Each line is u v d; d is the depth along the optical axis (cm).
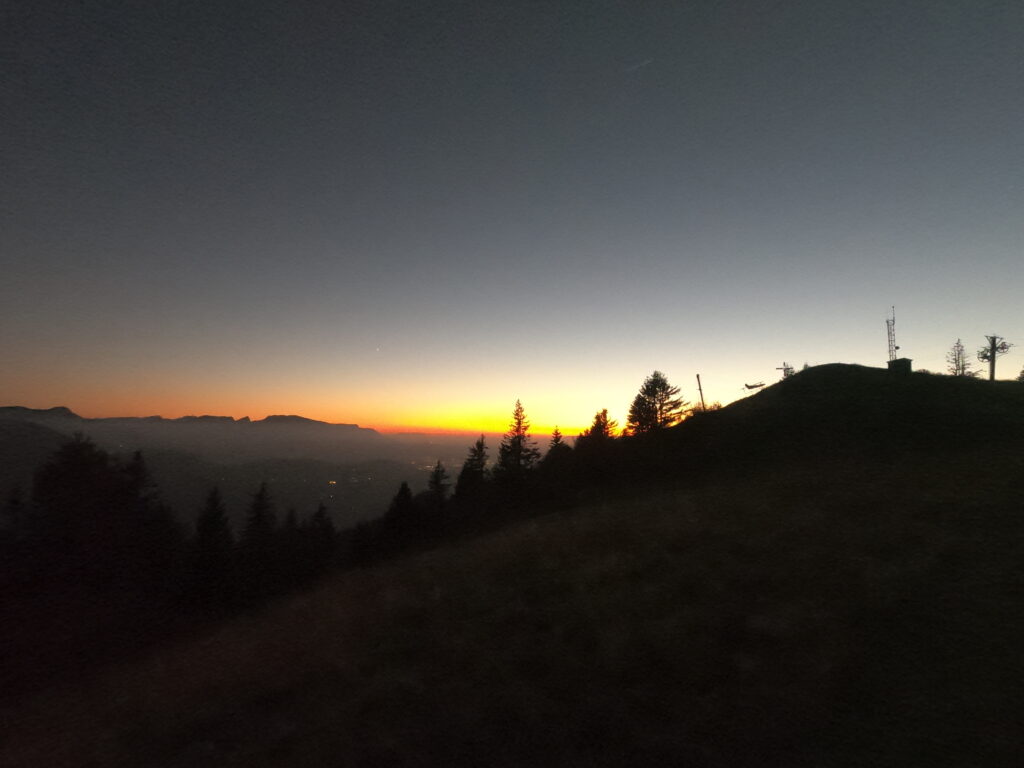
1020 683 707
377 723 780
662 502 2052
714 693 786
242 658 1130
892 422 2455
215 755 731
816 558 1221
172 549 3269
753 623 972
